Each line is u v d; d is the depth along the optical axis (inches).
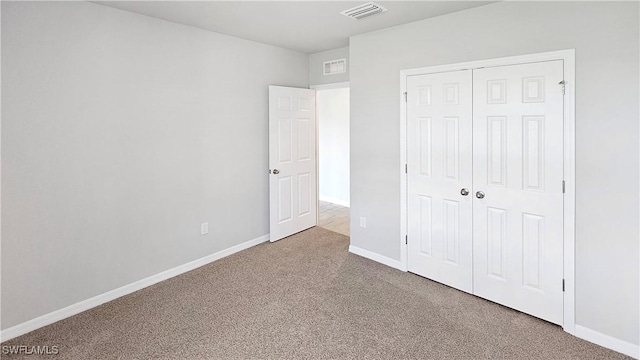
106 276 110.7
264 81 160.2
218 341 89.7
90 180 105.1
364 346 87.4
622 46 80.7
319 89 181.8
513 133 100.6
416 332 93.4
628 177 82.0
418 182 125.7
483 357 83.0
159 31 119.8
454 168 115.1
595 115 85.7
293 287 120.5
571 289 92.4
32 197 93.7
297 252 154.9
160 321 99.1
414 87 123.6
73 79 99.5
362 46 139.6
